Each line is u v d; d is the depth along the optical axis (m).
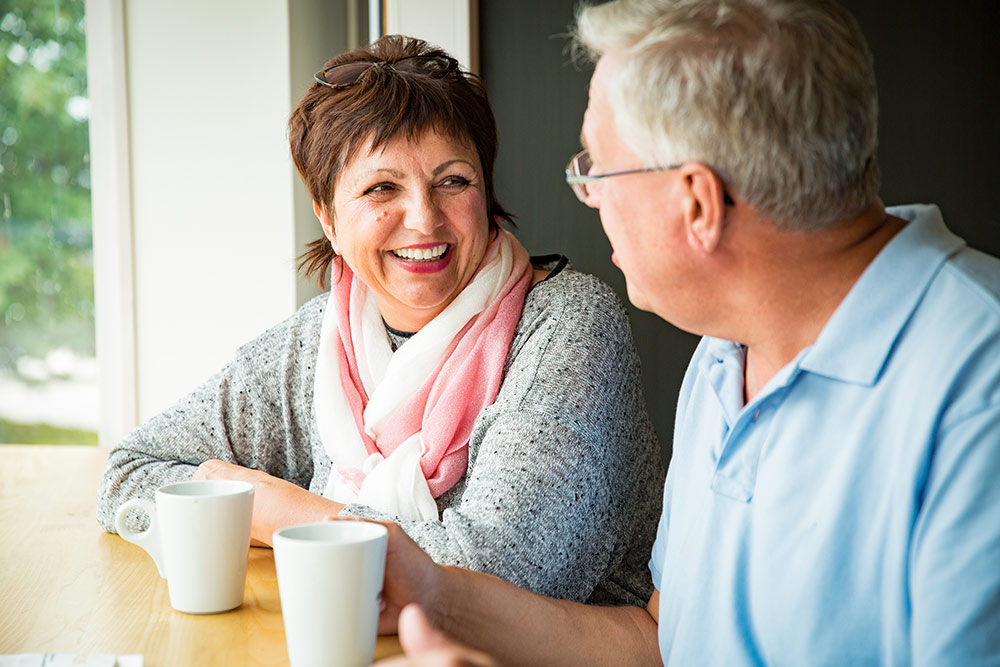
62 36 2.58
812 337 0.89
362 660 0.85
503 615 1.03
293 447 1.58
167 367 2.55
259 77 2.46
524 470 1.16
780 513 0.88
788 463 0.88
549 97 2.51
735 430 0.93
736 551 0.92
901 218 0.91
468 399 1.36
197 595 1.03
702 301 0.90
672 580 1.03
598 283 1.40
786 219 0.83
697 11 0.83
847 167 0.82
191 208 2.51
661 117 0.84
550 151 2.52
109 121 2.56
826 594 0.84
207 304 2.52
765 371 0.94
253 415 1.55
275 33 2.45
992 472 0.74
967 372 0.77
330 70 1.42
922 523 0.77
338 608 0.83
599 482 1.22
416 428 1.40
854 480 0.83
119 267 2.53
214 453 1.54
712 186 0.83
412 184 1.36
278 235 2.47
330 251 1.62
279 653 0.93
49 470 1.77
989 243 2.46
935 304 0.82
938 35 2.43
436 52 1.45
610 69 0.88
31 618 1.02
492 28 2.51
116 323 2.59
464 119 1.39
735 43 0.81
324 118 1.40
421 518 1.32
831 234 0.85
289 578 0.84
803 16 0.81
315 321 1.59
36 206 2.60
